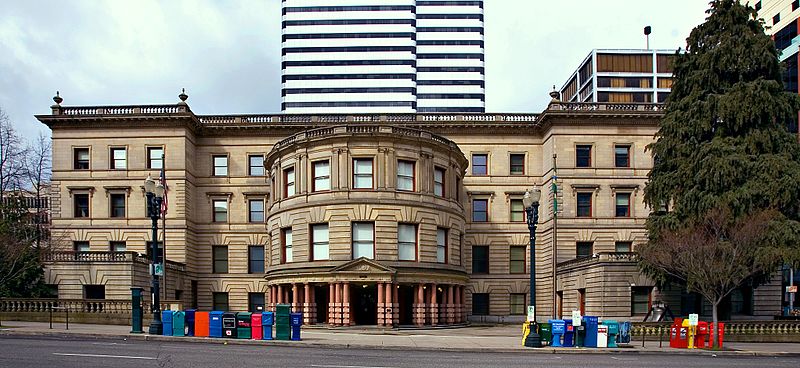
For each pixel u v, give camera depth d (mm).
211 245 60406
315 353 24547
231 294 59812
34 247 50406
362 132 43406
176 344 27062
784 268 56656
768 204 38000
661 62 113188
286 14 143625
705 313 46438
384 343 29062
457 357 24375
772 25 91875
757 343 36281
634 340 36125
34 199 73312
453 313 46094
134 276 49312
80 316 39812
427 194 45094
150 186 32031
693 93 42719
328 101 140625
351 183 43281
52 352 22281
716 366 22906
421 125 61500
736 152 39500
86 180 58219
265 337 29656
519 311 60531
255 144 61281
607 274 45719
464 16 147875
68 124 58438
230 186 60875
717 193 39250
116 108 59062
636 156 58500
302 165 44938
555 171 56281
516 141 62219
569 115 58000
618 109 59438
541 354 26984
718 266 32250
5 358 20453
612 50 113562
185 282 57156
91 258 49312
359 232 42969
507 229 61375
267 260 56938
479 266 61344
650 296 46438
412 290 46094
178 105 58812
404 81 141625
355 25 143000
